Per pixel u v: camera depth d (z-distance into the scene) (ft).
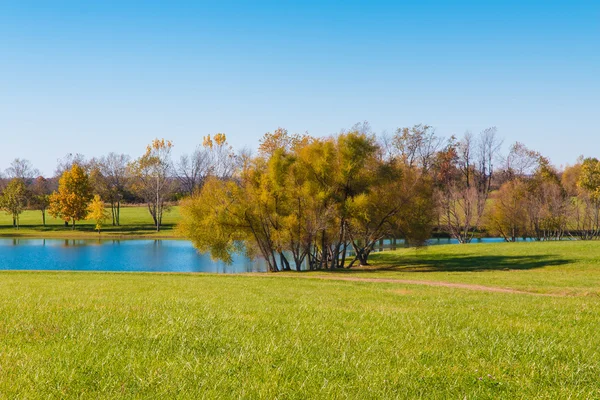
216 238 152.15
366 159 152.25
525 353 25.22
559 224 257.96
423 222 162.91
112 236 295.28
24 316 31.89
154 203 342.44
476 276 114.52
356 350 24.85
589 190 259.39
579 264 140.15
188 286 71.26
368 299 54.44
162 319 31.89
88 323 29.68
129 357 21.91
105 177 367.86
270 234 151.74
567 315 41.04
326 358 22.94
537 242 203.92
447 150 298.15
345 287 79.05
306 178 148.66
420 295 62.23
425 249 183.73
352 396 17.81
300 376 20.07
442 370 21.58
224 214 148.87
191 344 24.81
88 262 186.91
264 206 147.95
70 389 17.48
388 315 37.76
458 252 187.32
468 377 20.74
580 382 20.70
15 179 366.63
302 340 26.76
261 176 149.69
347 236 162.81
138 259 196.95
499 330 31.81
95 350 22.91
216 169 372.58
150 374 19.19
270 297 54.13
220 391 17.79
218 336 27.02
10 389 17.11
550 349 26.04
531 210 256.73
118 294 53.26
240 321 32.30
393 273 128.47
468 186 284.82
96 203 308.60
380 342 26.94
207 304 42.16
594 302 56.59
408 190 157.89
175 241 270.46
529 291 81.87
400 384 19.38
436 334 29.96
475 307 46.91
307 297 55.57
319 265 170.91
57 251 221.66
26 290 57.36
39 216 418.31
